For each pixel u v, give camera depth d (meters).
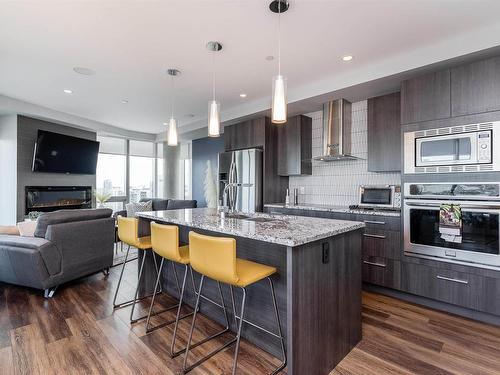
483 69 2.38
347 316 1.97
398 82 3.15
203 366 1.81
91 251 3.33
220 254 1.60
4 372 1.73
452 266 2.55
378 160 3.42
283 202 4.73
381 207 3.52
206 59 2.97
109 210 3.62
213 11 2.14
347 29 2.38
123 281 3.38
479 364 1.84
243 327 2.17
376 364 1.84
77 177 6.01
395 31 2.41
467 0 2.01
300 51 2.78
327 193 4.30
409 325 2.36
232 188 4.70
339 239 1.90
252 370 1.78
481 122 2.38
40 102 4.58
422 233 2.73
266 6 2.08
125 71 3.30
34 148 5.12
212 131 2.61
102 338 2.12
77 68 3.23
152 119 5.70
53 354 1.92
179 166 7.85
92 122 5.84
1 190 5.12
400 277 2.88
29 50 2.79
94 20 2.27
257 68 3.20
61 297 2.89
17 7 2.09
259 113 4.50
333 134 3.85
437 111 2.63
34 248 2.75
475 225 2.41
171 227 2.07
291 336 1.52
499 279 2.30
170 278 3.03
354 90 3.43
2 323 2.34
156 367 1.79
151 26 2.35
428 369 1.79
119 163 7.20
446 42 2.56
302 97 3.78
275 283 1.97
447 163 2.56
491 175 2.33
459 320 2.45
